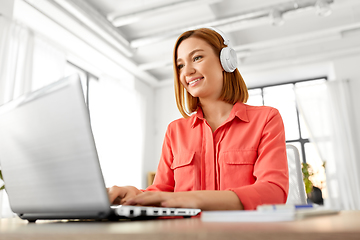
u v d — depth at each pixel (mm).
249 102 5746
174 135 1108
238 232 218
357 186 4363
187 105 1104
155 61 5086
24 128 476
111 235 242
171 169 1098
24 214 536
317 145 4809
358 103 4695
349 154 4512
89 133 387
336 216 415
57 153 425
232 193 604
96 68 4887
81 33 3895
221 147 963
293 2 3469
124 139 4914
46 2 3236
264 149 863
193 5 3361
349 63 4848
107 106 4809
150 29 4242
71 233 258
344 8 3922
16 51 3150
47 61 3648
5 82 2863
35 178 472
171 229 259
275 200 654
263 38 4551
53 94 419
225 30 3779
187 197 553
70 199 420
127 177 4824
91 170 390
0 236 286
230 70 1015
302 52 4938
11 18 3012
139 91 5504
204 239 221
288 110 5480
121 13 3576
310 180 4191
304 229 229
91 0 3623
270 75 5348
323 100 4949
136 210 429
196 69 975
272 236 212
